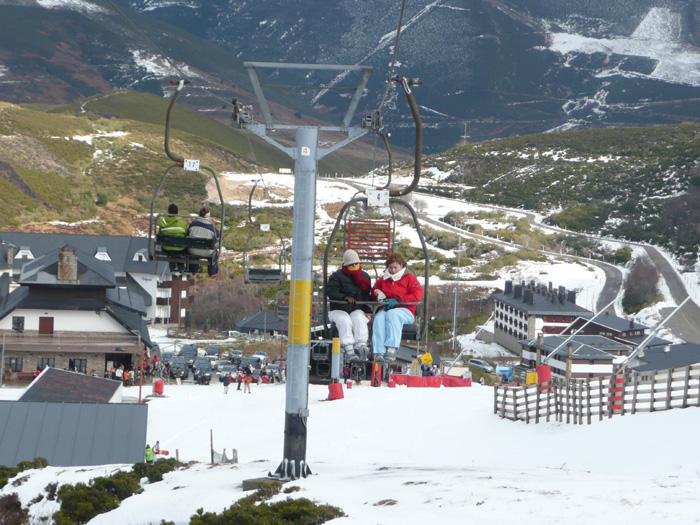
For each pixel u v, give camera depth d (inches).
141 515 1158.3
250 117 1103.0
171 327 6063.0
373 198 972.6
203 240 1138.0
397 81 927.7
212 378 4079.7
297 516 935.7
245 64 1071.6
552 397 2080.5
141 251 6023.6
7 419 1950.1
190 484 1306.6
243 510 964.0
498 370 4753.9
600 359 4916.3
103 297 4060.0
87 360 3796.8
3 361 3590.1
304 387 1180.5
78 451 1887.3
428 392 2851.9
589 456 1699.1
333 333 976.3
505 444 1963.6
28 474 1617.9
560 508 874.8
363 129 1073.5
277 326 5851.4
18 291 4458.7
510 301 6545.3
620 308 7785.4
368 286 954.7
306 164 1127.0
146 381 3809.1
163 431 2532.0
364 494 1051.3
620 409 1929.1
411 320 933.2
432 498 980.6
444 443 2049.7
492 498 949.2
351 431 2244.1
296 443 1195.9
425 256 951.0
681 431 1642.5
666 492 938.1
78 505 1275.8
